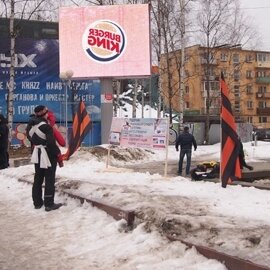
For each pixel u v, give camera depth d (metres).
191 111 61.09
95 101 30.70
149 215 7.02
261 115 82.00
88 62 24.34
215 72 55.81
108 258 6.06
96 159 19.17
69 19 24.52
